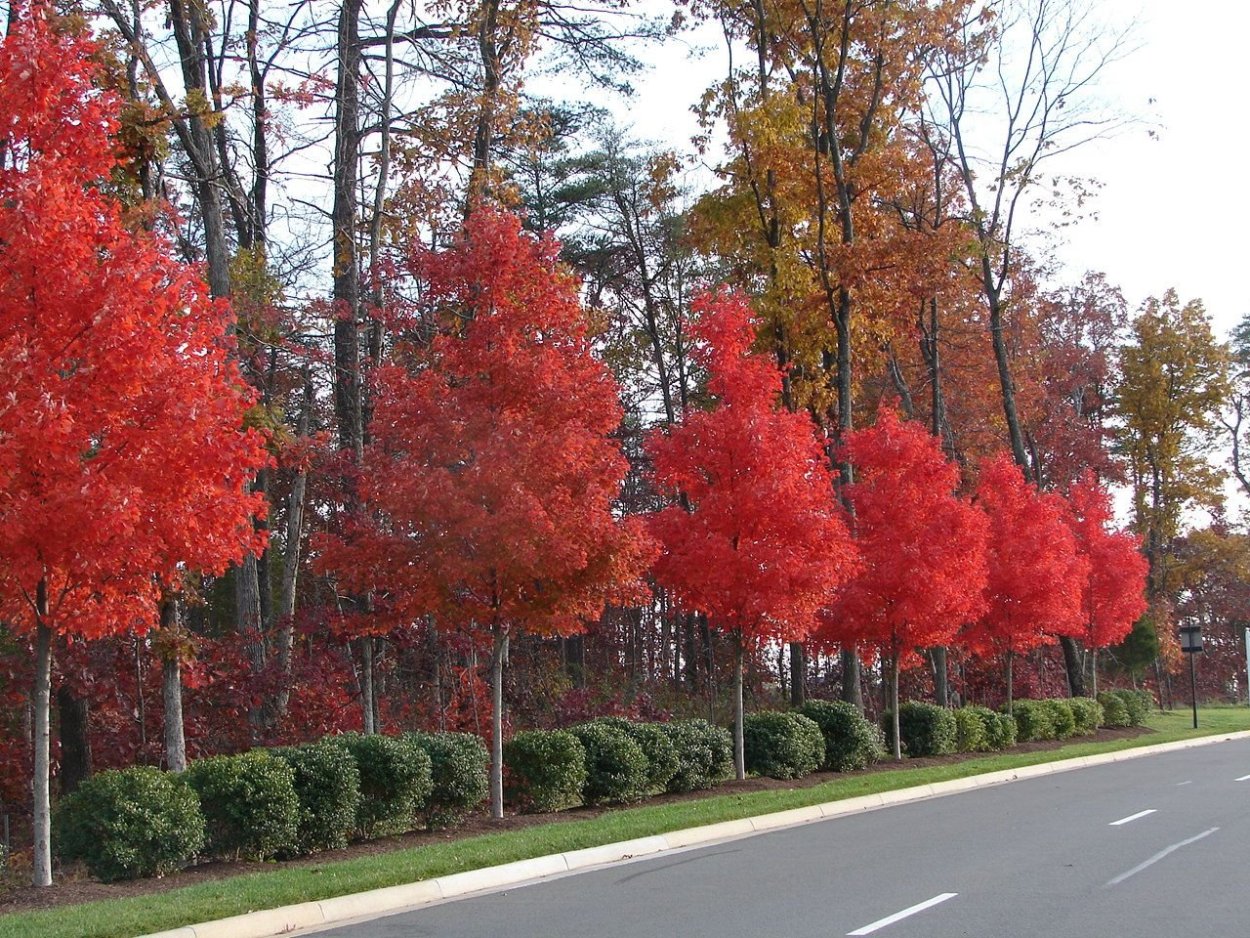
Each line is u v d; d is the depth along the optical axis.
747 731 21.41
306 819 13.11
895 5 28.17
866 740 23.33
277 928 9.54
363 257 23.33
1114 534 37.19
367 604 21.66
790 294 28.22
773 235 29.30
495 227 15.75
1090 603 36.81
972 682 44.44
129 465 10.67
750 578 19.69
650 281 40.25
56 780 23.03
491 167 23.19
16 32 10.91
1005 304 37.12
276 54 21.38
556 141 38.78
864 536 24.70
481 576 15.53
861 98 29.59
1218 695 67.69
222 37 21.00
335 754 13.60
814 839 14.31
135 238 13.34
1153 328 51.75
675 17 28.77
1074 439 50.88
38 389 10.10
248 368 22.05
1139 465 53.56
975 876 11.24
